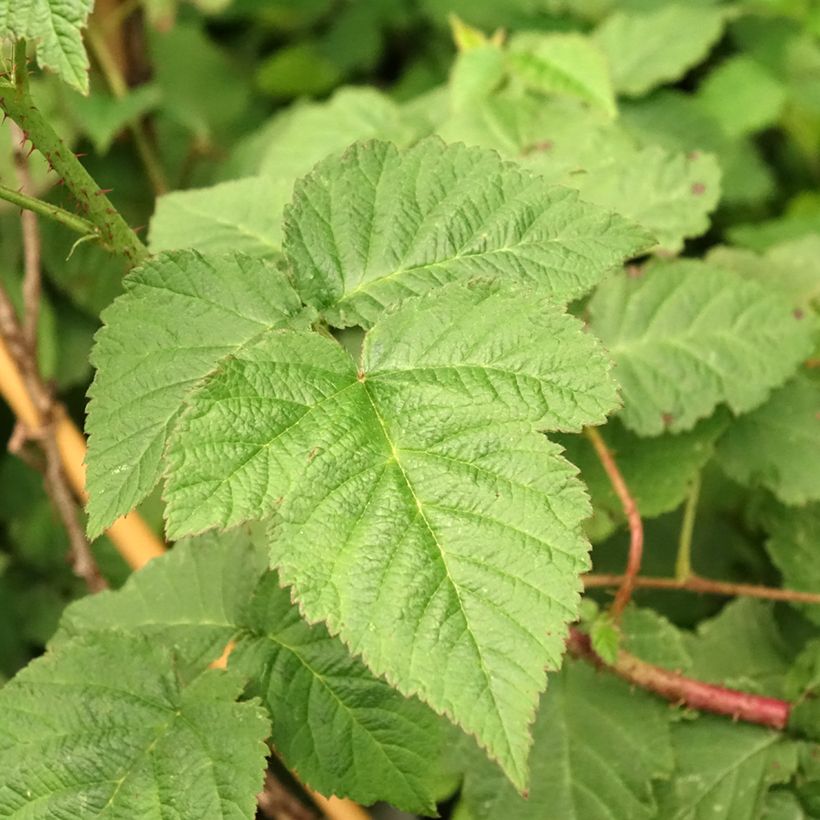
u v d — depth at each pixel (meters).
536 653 0.16
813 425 0.30
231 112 0.53
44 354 0.39
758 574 0.34
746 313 0.28
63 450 0.33
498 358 0.18
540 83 0.35
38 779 0.20
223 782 0.20
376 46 0.55
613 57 0.44
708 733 0.27
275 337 0.18
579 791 0.26
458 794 0.32
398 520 0.17
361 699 0.22
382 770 0.22
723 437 0.30
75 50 0.17
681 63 0.44
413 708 0.22
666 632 0.27
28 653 0.39
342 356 0.18
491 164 0.21
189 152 0.46
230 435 0.17
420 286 0.20
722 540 0.34
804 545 0.31
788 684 0.27
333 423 0.18
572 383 0.18
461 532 0.17
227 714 0.21
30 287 0.33
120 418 0.19
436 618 0.16
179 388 0.19
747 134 0.47
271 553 0.17
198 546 0.24
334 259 0.20
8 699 0.20
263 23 0.58
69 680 0.21
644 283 0.28
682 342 0.28
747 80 0.48
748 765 0.26
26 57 0.18
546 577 0.16
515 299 0.19
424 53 0.56
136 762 0.20
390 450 0.17
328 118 0.37
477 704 0.15
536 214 0.21
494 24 0.51
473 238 0.21
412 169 0.21
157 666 0.21
